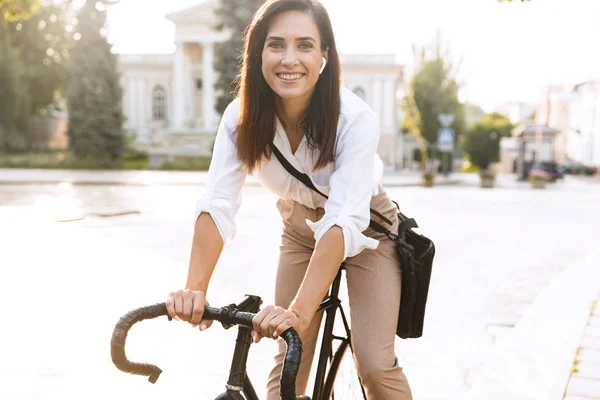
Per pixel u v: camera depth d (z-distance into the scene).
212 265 1.71
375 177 2.08
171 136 47.19
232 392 1.41
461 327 4.93
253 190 20.23
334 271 1.65
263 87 1.79
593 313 5.00
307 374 2.29
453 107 48.88
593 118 56.50
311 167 1.92
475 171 61.47
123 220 11.20
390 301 2.05
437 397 3.50
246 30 1.92
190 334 4.62
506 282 6.67
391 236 2.12
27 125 43.62
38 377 3.66
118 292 5.76
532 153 38.00
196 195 17.78
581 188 32.03
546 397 3.19
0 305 5.21
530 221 13.28
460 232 10.95
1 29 42.06
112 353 1.33
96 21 37.50
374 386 2.02
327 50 1.77
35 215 11.52
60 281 6.16
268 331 1.35
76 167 34.81
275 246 8.66
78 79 37.56
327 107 1.80
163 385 3.62
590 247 9.43
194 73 54.06
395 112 52.34
